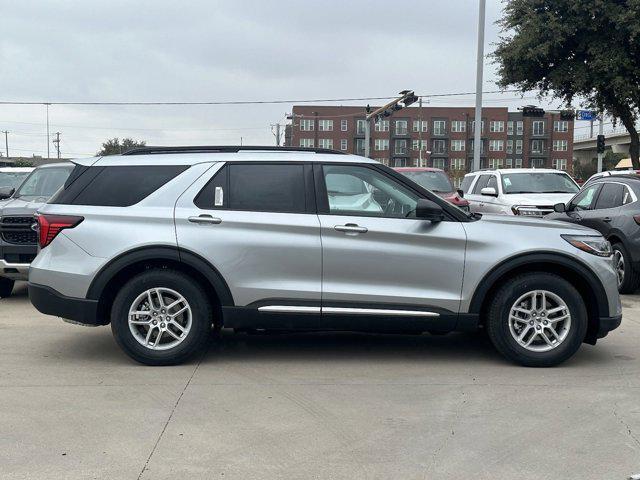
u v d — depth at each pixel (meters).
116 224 5.55
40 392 4.98
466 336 6.88
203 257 5.47
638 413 4.58
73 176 5.78
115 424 4.35
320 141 99.69
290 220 5.51
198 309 5.59
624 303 8.70
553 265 5.68
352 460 3.82
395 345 6.49
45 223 5.63
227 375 5.45
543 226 5.75
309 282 5.52
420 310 5.55
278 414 4.55
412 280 5.55
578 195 10.79
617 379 5.37
